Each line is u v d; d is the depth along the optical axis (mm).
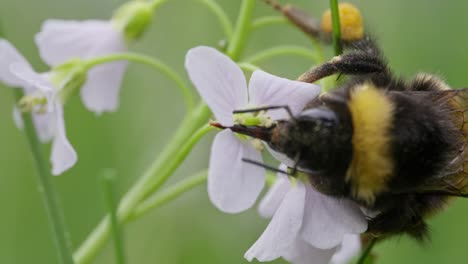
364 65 136
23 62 151
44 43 164
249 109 131
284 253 137
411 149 128
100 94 164
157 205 160
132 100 193
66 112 187
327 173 127
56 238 141
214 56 133
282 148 126
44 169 142
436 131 130
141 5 167
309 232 134
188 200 184
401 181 129
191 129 159
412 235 139
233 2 198
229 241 183
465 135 132
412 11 194
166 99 194
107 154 187
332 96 128
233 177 133
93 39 165
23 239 182
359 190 129
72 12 204
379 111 127
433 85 137
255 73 135
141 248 182
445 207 139
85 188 185
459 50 191
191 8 199
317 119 126
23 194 184
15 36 201
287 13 156
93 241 159
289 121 127
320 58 155
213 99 132
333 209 135
